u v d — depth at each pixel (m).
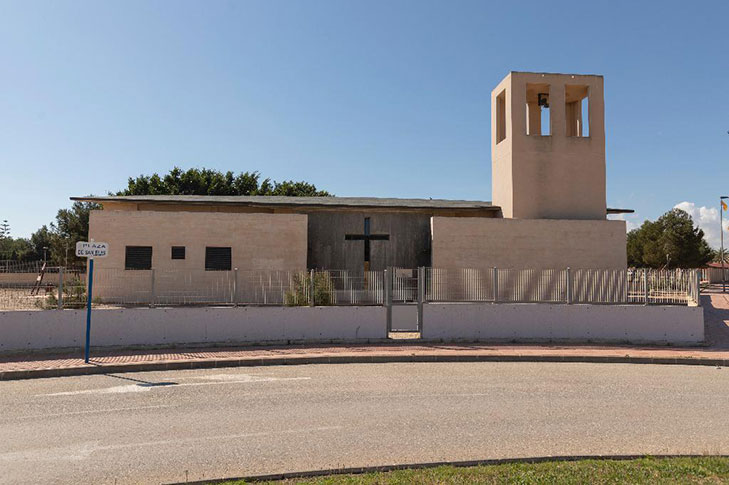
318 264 23.45
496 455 5.69
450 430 6.68
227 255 21.69
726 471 5.04
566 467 5.17
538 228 22.50
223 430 6.71
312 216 23.66
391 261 23.64
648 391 9.21
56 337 12.66
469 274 15.18
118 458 5.64
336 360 12.27
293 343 14.08
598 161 23.91
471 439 6.29
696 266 49.22
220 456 5.68
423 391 9.11
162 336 13.41
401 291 15.04
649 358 12.62
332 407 7.94
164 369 11.32
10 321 12.35
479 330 14.83
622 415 7.48
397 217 23.88
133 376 10.55
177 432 6.61
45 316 12.62
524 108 23.64
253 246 21.81
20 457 5.69
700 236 48.75
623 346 14.43
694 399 8.59
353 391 9.09
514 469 5.10
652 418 7.32
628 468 5.12
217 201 23.86
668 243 48.28
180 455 5.72
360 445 6.06
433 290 15.06
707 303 25.80
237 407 7.94
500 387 9.47
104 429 6.76
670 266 48.56
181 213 21.52
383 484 4.73
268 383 9.80
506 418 7.29
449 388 9.37
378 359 12.40
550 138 23.70
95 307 13.38
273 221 21.98
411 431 6.64
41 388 9.41
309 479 4.90
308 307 14.30
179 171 48.91
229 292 15.07
